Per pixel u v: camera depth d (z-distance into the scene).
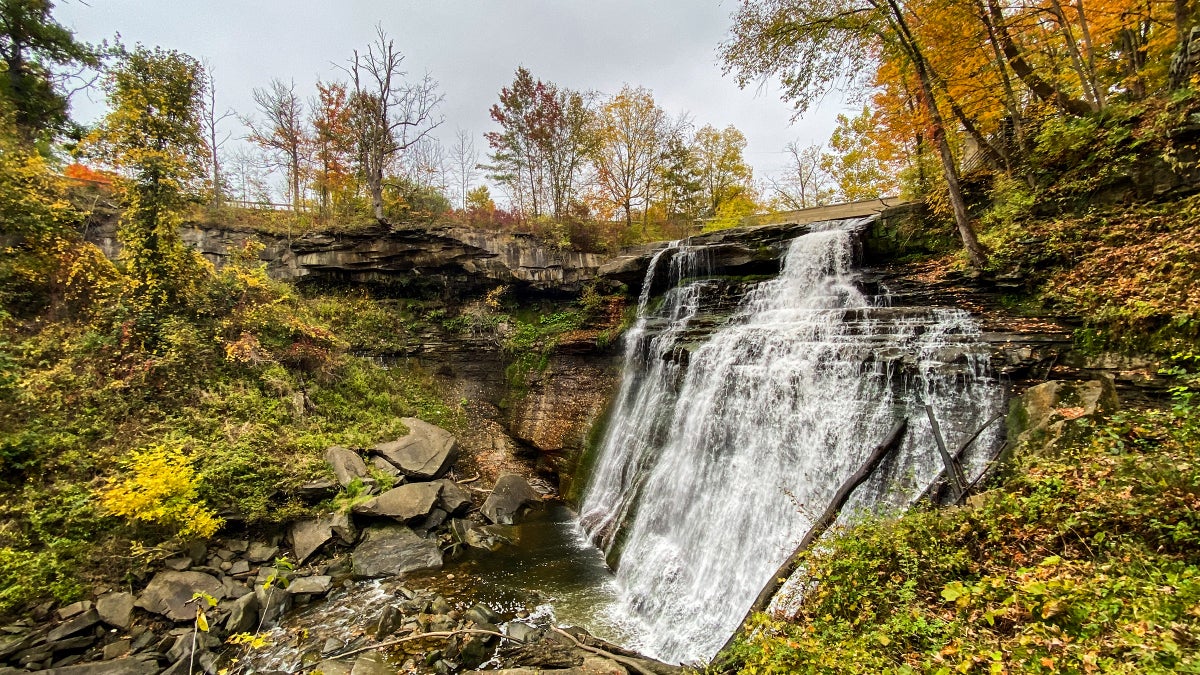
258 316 14.83
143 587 8.66
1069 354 7.82
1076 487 5.05
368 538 10.99
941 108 13.52
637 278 17.78
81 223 16.28
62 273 12.88
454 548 11.29
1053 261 9.44
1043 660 3.27
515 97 26.09
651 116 28.12
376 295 20.14
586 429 15.62
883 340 9.49
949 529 5.29
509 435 17.53
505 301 20.31
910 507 6.18
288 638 8.00
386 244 19.31
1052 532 4.79
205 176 14.68
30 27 19.41
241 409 12.52
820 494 8.39
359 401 15.75
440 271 19.91
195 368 12.73
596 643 7.56
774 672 4.39
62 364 11.17
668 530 10.40
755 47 12.41
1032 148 11.87
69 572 8.20
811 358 9.78
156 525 9.28
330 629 8.22
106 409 10.88
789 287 14.02
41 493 8.91
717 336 12.49
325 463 12.16
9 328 11.82
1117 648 3.16
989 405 7.46
